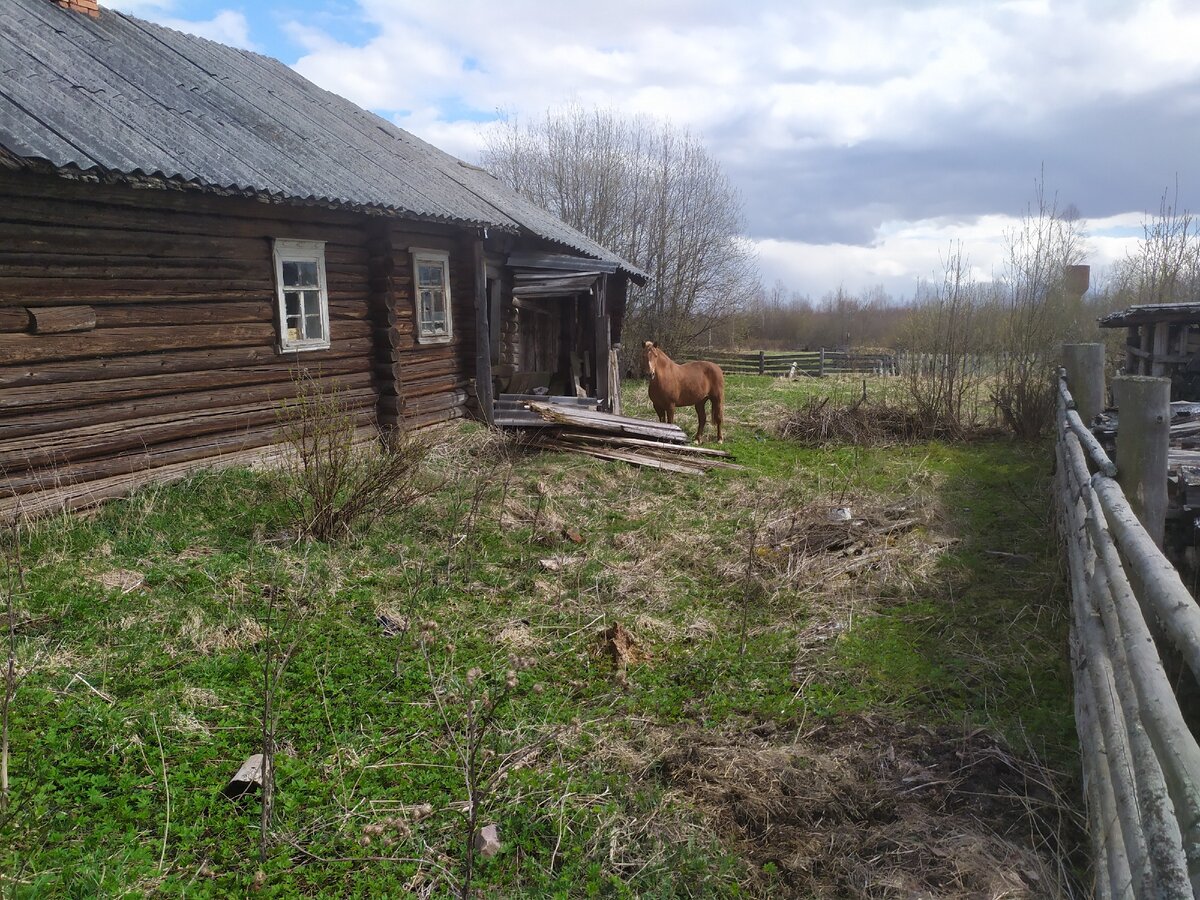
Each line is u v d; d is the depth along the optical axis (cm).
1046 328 1405
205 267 782
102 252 688
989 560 697
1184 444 643
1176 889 188
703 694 468
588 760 394
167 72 957
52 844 321
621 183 3256
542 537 734
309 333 927
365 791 361
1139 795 229
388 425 1026
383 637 521
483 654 505
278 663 472
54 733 385
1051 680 470
